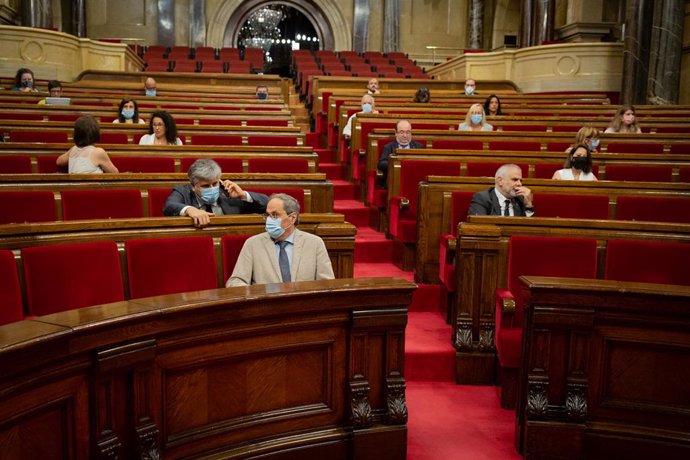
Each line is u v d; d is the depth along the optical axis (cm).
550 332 287
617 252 370
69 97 910
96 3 1953
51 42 1276
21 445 195
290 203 338
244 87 1235
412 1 2083
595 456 288
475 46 2045
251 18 2241
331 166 793
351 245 380
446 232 472
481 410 350
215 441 250
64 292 304
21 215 396
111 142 646
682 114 987
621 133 713
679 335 278
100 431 215
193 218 358
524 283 294
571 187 488
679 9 1176
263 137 684
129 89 1138
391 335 280
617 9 1606
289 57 2595
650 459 283
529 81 1436
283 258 344
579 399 286
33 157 524
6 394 185
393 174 557
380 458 279
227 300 240
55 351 196
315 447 269
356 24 2088
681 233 387
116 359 214
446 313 438
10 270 285
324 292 261
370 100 837
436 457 297
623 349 286
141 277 324
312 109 1280
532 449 289
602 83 1366
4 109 759
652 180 576
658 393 284
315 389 273
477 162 562
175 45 2000
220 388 251
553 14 1691
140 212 427
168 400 237
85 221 332
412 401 359
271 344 260
